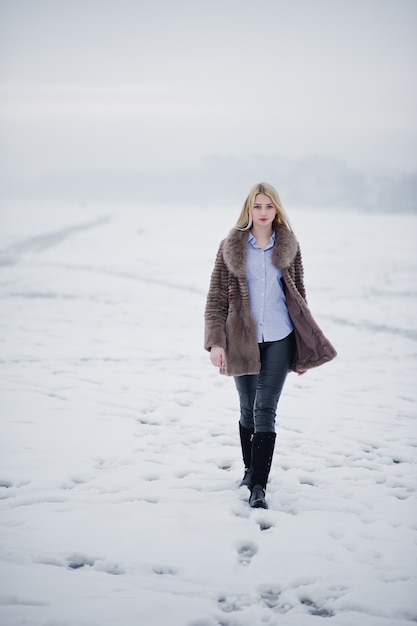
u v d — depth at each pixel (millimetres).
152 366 11008
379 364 11680
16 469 5930
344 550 4395
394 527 4816
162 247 47812
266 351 5461
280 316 5438
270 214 5379
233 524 4785
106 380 9805
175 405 8344
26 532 4566
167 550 4348
